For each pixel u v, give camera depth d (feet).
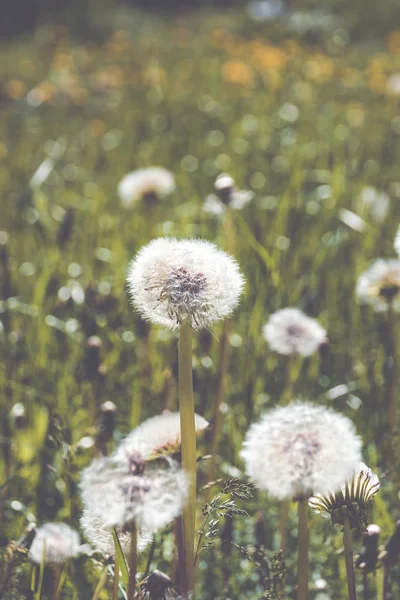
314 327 2.66
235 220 4.21
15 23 14.16
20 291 3.80
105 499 1.55
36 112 8.33
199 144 6.73
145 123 7.64
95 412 2.80
